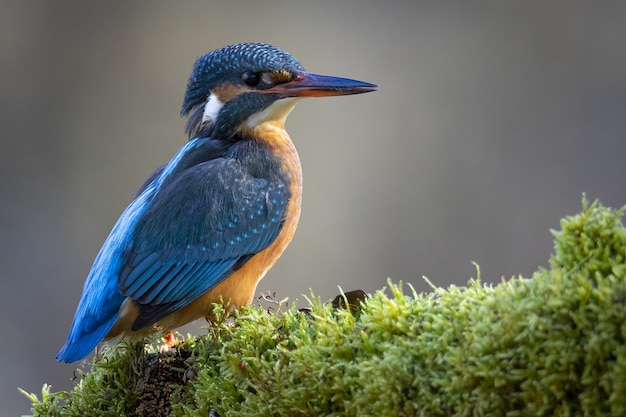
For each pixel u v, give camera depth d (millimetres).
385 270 13648
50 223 14352
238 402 4016
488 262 13672
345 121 14461
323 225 13820
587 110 14648
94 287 5305
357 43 15383
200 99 6293
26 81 15055
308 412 3631
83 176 14883
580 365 3025
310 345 3768
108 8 15328
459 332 3326
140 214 5469
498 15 15156
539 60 14914
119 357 4789
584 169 14250
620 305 2969
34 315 13430
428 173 14289
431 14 15266
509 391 3137
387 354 3420
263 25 15656
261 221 5695
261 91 6121
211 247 5461
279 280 13398
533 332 3105
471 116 14719
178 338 5754
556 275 3164
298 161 6234
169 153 15352
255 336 4094
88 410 4672
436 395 3279
